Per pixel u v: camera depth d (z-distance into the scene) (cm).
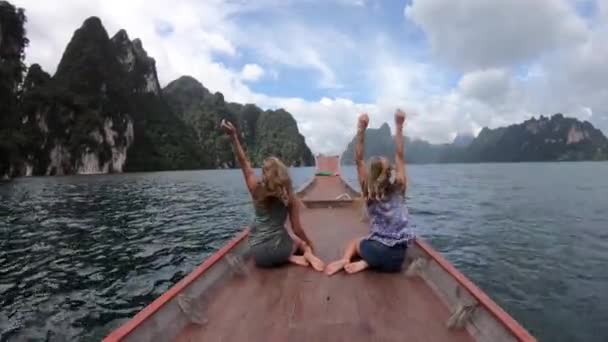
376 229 381
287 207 402
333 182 1519
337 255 473
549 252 910
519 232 1151
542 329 529
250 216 1714
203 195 2919
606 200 2012
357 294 335
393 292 338
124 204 2270
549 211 1602
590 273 749
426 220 1391
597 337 505
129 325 235
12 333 573
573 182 3581
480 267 795
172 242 1168
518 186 3142
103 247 1112
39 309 660
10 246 1137
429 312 298
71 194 3083
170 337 259
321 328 274
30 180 6106
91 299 705
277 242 396
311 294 337
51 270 887
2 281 809
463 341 253
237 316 296
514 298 632
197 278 334
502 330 240
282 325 280
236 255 407
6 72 8344
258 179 396
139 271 873
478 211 1623
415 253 427
